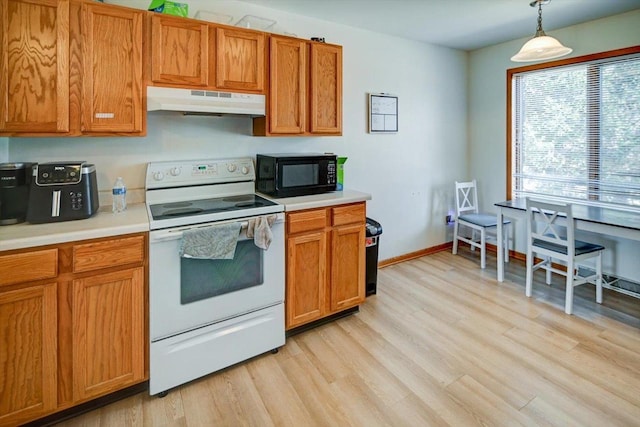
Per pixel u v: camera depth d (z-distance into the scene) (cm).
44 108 176
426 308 286
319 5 278
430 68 399
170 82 207
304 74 260
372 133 359
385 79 362
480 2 277
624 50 304
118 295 173
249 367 212
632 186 311
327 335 247
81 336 166
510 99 396
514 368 208
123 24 193
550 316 270
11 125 170
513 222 408
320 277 247
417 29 343
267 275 219
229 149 269
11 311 151
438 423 167
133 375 180
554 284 332
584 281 281
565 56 344
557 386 192
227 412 176
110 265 170
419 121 396
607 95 323
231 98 227
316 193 271
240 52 229
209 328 199
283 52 249
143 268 179
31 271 152
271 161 253
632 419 168
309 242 239
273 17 284
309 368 210
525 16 309
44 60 175
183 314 190
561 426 164
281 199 246
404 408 177
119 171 230
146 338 183
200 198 248
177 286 186
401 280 345
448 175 431
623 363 211
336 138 333
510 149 401
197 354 195
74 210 182
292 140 304
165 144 244
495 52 404
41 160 209
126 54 194
